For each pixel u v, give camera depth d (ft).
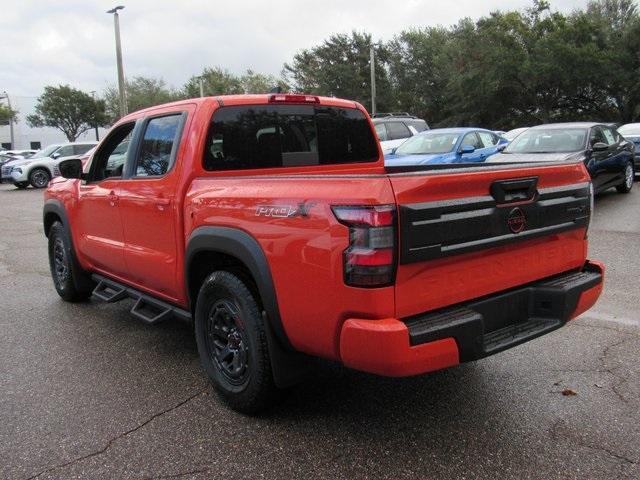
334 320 9.68
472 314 9.98
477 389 12.90
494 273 10.82
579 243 12.74
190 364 14.90
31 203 60.44
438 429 11.27
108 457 10.53
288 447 10.74
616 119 148.97
